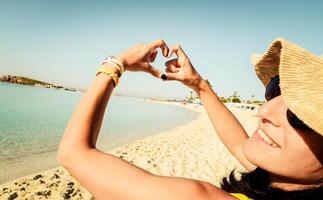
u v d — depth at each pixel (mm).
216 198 1003
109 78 1129
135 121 27172
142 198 909
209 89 1957
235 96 122938
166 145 12672
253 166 1797
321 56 1188
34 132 14914
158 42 1476
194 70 1867
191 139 15281
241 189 1437
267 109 1229
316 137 1086
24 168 7777
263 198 1310
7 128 15664
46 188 5738
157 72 1630
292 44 1070
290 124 1133
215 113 1969
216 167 8375
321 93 1014
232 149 1944
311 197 1164
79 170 940
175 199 923
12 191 5543
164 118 35844
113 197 918
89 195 5434
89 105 1027
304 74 1040
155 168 7906
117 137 15586
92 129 1002
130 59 1301
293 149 1135
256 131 1329
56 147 11211
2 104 32688
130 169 953
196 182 1012
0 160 8570
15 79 174250
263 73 1604
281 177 1257
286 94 1032
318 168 1130
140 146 12234
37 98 55812
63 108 35344
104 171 929
